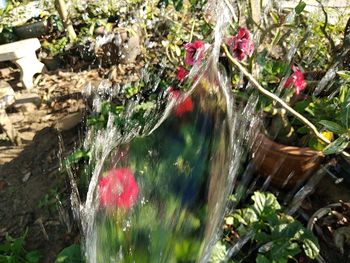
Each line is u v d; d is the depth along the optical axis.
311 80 2.19
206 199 0.66
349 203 1.83
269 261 1.54
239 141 0.80
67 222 2.12
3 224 2.26
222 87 0.75
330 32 2.61
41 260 2.01
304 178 1.90
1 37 4.38
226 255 1.52
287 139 1.88
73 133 2.83
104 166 0.84
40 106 3.34
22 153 2.77
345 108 1.61
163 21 3.73
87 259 0.79
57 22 4.33
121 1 4.29
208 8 2.76
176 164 0.69
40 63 3.79
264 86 1.96
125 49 3.62
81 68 3.82
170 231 0.65
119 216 0.70
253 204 1.79
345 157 1.84
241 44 1.82
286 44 2.43
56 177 2.45
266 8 2.54
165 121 0.77
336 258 1.68
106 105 2.52
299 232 1.62
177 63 2.61
